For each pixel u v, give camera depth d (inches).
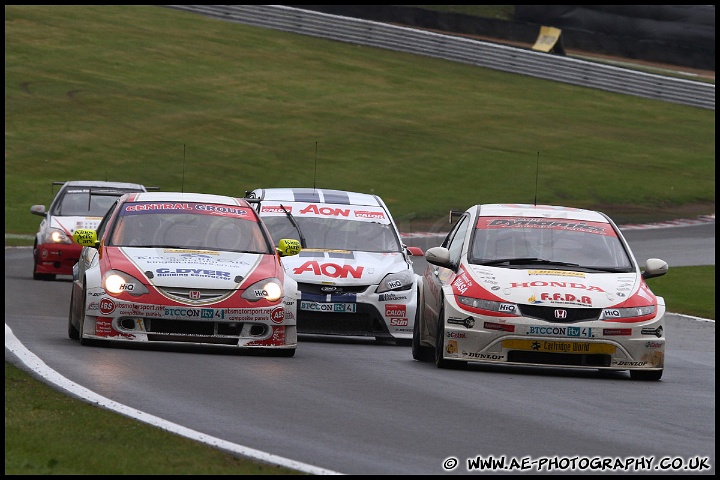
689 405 1283.2
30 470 818.8
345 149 5629.9
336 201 2138.3
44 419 1004.6
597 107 6929.1
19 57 6673.2
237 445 948.6
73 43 7066.9
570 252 1614.2
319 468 877.2
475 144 5876.0
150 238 1631.4
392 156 5556.1
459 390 1320.1
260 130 5856.3
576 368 1637.6
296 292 1568.7
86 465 839.7
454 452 968.3
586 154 5841.5
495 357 1487.5
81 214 2876.5
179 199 1728.6
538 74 7534.5
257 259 1603.1
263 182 5044.3
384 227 2081.7
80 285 1589.6
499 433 1056.8
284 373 1387.8
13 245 3713.1
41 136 5511.8
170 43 7327.8
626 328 1483.8
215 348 1596.9
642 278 1582.2
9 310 2082.9
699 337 2183.8
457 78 7298.2
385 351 1802.4
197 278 1519.4
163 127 5787.4
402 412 1148.5
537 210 1704.0
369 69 7273.6
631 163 5728.3
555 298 1489.9
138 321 1505.9
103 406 1087.6
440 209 4658.0
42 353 1424.7
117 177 5039.4
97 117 5856.3
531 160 5634.8
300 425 1056.2
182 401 1146.0
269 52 7396.7
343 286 1898.4
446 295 1524.4
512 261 1587.1
